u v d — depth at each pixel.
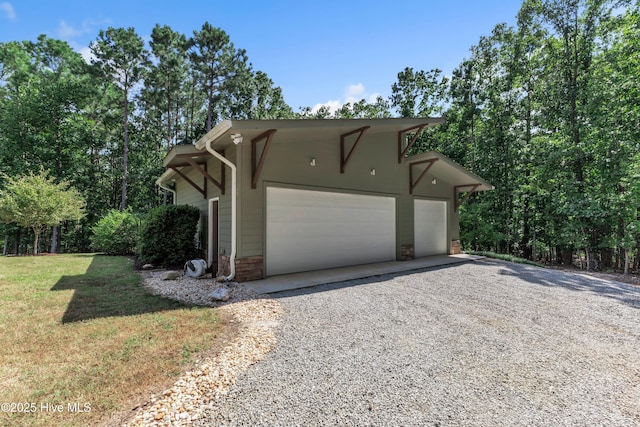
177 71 19.83
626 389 2.59
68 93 18.50
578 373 2.84
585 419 2.18
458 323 4.10
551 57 13.49
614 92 10.37
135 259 9.88
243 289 5.58
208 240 7.89
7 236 19.36
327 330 3.75
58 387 2.47
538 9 13.26
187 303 4.81
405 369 2.85
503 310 4.70
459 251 12.03
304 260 7.33
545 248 15.24
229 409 2.22
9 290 5.61
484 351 3.27
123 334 3.54
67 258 10.62
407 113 20.28
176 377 2.63
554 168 12.52
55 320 3.99
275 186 6.73
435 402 2.35
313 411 2.21
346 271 7.42
